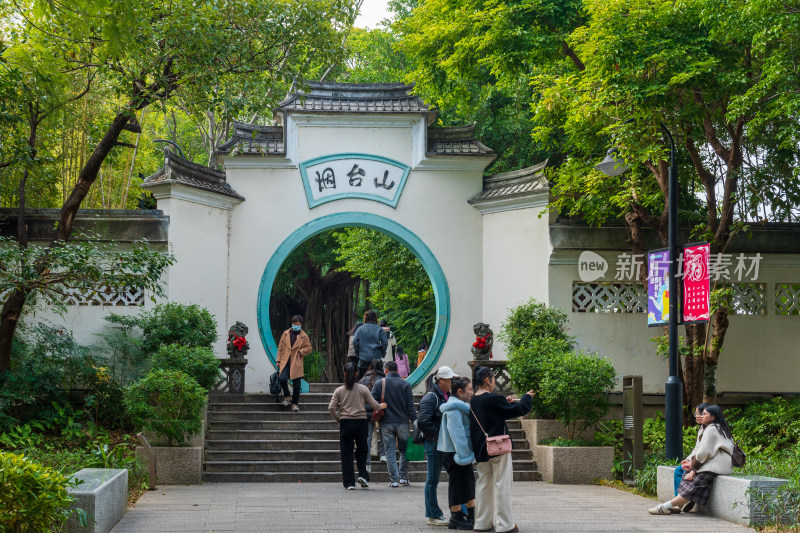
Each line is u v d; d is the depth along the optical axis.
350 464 10.09
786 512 7.31
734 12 10.38
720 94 11.45
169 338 12.70
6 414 11.44
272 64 12.47
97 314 13.50
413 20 15.41
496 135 19.64
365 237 21.42
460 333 15.21
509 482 6.92
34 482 5.62
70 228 12.11
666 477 8.88
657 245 13.88
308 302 27.30
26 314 13.05
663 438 12.28
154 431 10.99
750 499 7.38
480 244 15.39
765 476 8.32
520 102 19.31
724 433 8.19
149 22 10.98
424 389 15.04
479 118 19.92
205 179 14.59
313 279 27.23
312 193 15.20
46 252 10.85
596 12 11.19
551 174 14.05
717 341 12.52
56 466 9.40
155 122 23.94
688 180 14.50
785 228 13.90
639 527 7.31
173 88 11.71
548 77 12.91
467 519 7.24
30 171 12.45
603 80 11.23
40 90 11.45
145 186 13.93
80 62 12.00
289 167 15.22
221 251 14.68
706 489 8.03
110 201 19.88
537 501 9.20
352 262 22.30
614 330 13.89
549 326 13.02
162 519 7.61
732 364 13.84
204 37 11.11
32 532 5.70
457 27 14.11
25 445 10.77
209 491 9.92
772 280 13.98
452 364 15.14
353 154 15.36
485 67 14.84
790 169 13.80
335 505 8.66
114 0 9.04
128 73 11.77
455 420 7.14
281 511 8.17
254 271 14.93
